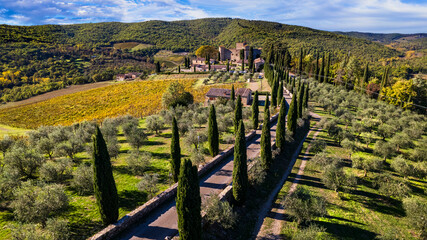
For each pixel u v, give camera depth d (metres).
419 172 35.50
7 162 30.36
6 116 102.75
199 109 71.62
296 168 40.38
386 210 29.27
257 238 24.22
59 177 30.03
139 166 33.53
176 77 153.75
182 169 19.30
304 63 159.25
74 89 164.38
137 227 23.02
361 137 52.50
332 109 72.56
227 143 47.75
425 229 24.28
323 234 24.17
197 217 20.14
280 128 43.25
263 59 172.62
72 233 21.20
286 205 26.39
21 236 18.34
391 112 72.00
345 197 31.58
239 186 28.08
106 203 21.41
